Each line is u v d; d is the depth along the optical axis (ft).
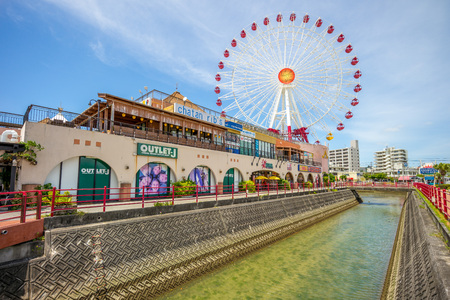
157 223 39.09
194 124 79.36
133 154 57.93
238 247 50.29
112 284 30.35
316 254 51.88
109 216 35.68
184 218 43.68
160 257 36.96
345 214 110.63
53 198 31.63
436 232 32.09
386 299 32.01
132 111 62.80
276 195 77.82
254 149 110.42
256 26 134.21
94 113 67.26
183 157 70.69
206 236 45.96
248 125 115.55
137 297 31.73
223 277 39.75
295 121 170.60
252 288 36.01
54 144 45.24
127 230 34.96
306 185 139.44
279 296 33.83
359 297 33.81
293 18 134.72
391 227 81.35
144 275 33.63
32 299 24.79
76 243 29.58
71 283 27.71
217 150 86.79
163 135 69.21
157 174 64.59
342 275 41.24
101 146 52.24
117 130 60.64
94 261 30.25
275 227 65.05
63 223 31.14
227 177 90.02
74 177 49.26
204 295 33.63
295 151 145.59
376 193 247.09
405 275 30.83
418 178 316.19
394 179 304.91
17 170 43.39
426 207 55.01
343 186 172.55
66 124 53.67
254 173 107.34
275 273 41.60
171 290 35.14
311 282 38.40
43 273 26.23
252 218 60.08
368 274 41.75
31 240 27.76
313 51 140.05
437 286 19.04
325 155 192.85
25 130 42.04
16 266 24.54
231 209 55.16
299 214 82.48
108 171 54.34
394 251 53.98
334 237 66.80
